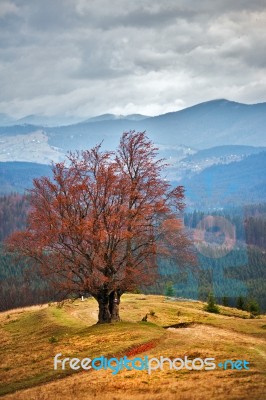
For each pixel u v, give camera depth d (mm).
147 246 67000
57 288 65938
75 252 66438
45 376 49219
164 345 54812
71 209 65750
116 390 41188
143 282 66375
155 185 67875
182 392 38156
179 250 68500
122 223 65438
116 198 66125
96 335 61500
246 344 56031
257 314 126000
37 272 67562
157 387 40281
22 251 66625
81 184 64688
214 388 38000
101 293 67812
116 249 66500
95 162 68750
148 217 67000
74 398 40219
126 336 59031
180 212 68750
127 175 68875
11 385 48812
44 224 65062
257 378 39562
